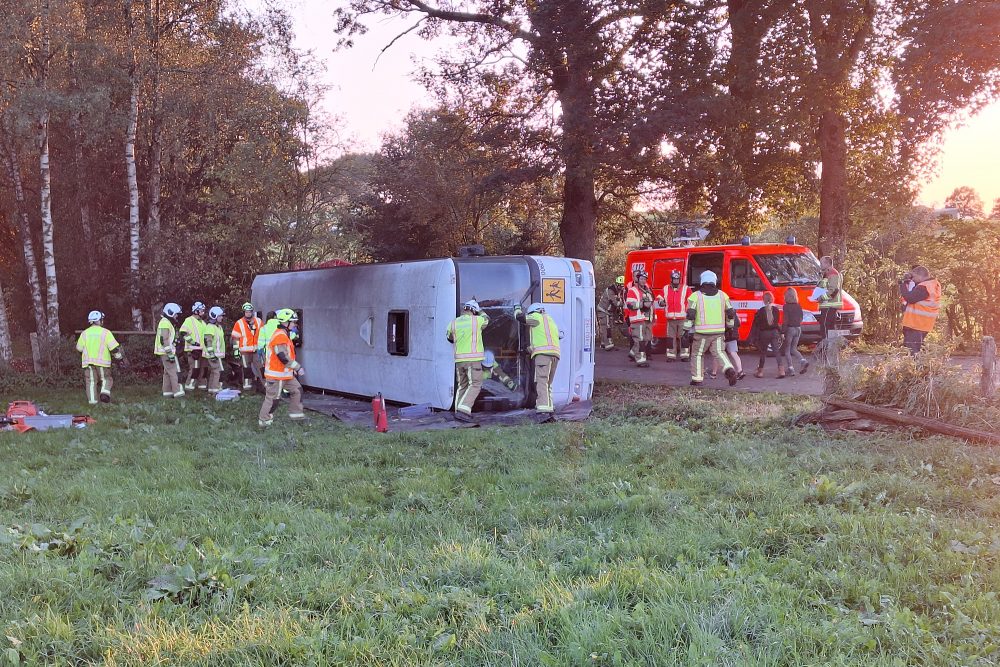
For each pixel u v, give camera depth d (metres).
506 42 28.41
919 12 22.58
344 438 11.17
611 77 27.08
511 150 28.53
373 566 5.23
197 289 23.53
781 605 4.36
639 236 33.84
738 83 25.05
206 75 24.44
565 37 24.91
